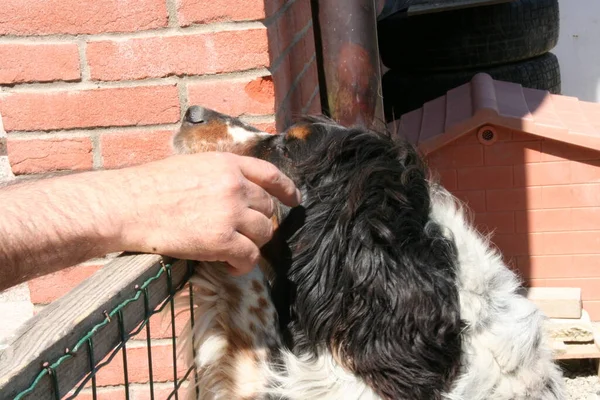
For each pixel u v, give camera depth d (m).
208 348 1.05
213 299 1.04
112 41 1.41
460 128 2.04
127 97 1.43
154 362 1.47
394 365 0.99
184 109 1.44
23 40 1.40
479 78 2.37
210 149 1.18
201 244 0.89
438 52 2.61
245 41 1.41
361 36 1.56
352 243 1.01
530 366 1.06
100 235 0.87
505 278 1.11
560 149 2.03
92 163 1.45
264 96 1.43
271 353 1.04
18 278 0.86
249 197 0.90
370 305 1.00
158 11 1.40
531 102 2.29
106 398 1.49
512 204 2.08
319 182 1.06
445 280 1.02
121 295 0.81
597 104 2.35
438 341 1.00
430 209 1.08
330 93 1.59
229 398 1.04
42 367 0.66
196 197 0.89
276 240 1.05
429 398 0.99
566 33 3.24
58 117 1.43
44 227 0.86
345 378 1.01
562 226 2.07
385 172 1.06
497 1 2.46
